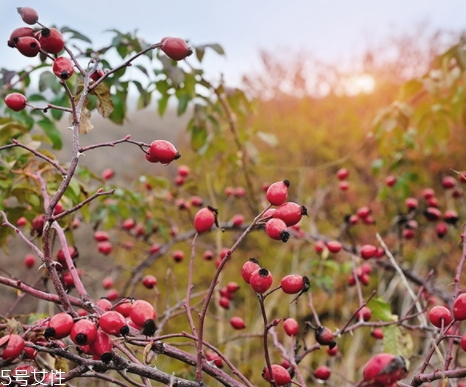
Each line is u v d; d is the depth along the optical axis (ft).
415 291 13.69
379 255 8.74
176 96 10.82
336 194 20.44
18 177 7.75
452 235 16.63
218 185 14.38
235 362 12.78
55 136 8.66
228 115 12.59
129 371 4.06
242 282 18.90
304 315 15.89
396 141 13.44
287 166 23.93
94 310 4.63
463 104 12.60
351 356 14.08
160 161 4.74
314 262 10.81
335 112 25.77
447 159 18.22
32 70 8.33
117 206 10.78
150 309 4.13
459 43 11.03
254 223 4.43
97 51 8.59
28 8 4.83
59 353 3.86
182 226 16.78
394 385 3.49
